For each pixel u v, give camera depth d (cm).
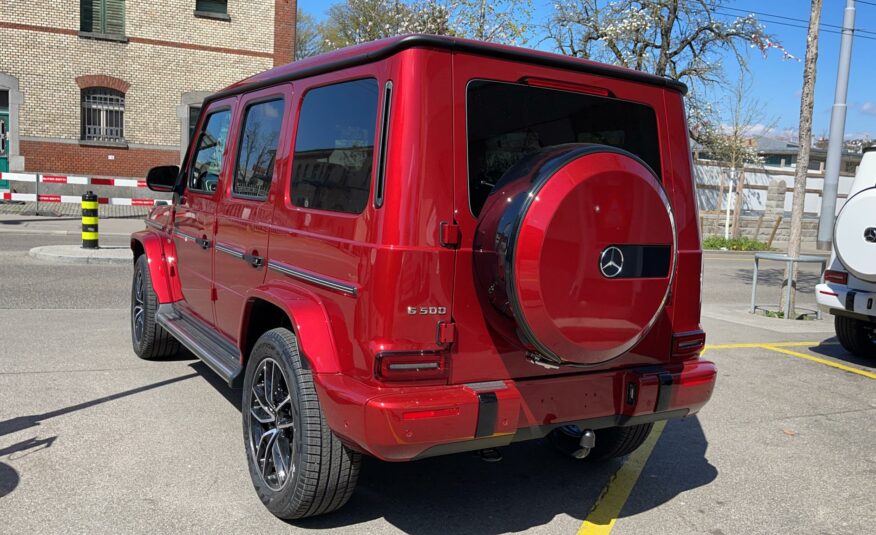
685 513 393
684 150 388
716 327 945
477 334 316
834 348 840
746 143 2995
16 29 2067
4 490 371
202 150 537
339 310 324
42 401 509
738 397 622
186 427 472
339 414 306
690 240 385
